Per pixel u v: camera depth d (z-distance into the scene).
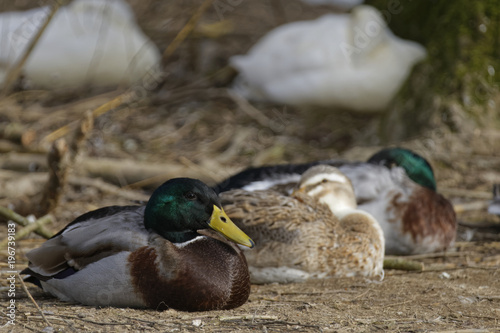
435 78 14.20
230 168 12.96
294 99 14.78
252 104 16.11
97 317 6.27
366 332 6.07
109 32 16.05
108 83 16.28
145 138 14.54
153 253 6.45
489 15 14.27
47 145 12.55
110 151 13.72
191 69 17.84
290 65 14.91
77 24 16.03
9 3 18.38
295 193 8.30
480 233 10.55
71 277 6.59
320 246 7.86
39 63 15.56
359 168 9.73
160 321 6.18
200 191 6.70
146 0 19.20
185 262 6.46
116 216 6.91
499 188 10.70
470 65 14.05
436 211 9.52
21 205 10.06
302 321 6.36
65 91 16.19
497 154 13.36
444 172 12.86
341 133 15.02
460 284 7.95
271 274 7.86
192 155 13.70
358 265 8.06
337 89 14.55
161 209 6.65
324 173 8.74
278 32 15.62
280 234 7.81
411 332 6.07
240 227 7.84
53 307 6.62
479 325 6.35
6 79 14.20
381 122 14.64
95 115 12.68
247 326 6.18
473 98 13.81
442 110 13.74
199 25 18.28
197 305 6.48
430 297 7.34
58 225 10.10
